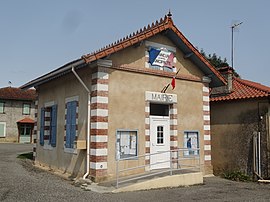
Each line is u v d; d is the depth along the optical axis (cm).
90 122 1028
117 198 792
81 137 1084
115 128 1033
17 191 798
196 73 1309
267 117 1259
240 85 1461
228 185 1102
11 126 3616
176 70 1241
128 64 1093
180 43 1225
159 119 1189
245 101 1338
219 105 1442
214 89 1480
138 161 1081
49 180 1014
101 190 873
